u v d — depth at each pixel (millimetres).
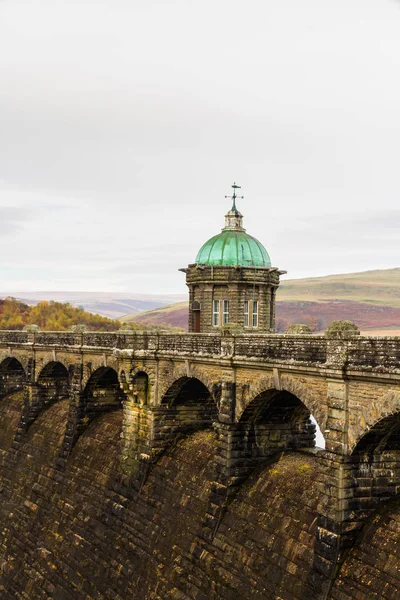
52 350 72375
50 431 72250
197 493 47219
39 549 59469
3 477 75312
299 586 35688
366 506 34250
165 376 52125
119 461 57031
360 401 32656
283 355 38281
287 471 41812
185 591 42938
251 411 42906
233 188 70125
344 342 33188
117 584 49156
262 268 65688
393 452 34562
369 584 32156
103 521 55125
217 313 66750
